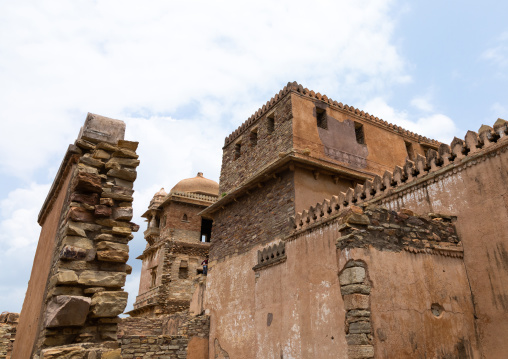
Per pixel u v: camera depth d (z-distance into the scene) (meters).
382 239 8.38
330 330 9.45
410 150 22.30
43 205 10.95
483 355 8.47
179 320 22.66
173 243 32.16
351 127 19.80
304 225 11.93
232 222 19.53
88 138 7.86
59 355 5.43
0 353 14.19
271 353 12.25
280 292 12.53
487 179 9.24
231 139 22.89
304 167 16.59
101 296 6.34
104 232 7.04
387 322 7.60
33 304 8.62
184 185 37.75
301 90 18.88
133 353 10.95
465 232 9.47
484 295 8.77
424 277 8.55
